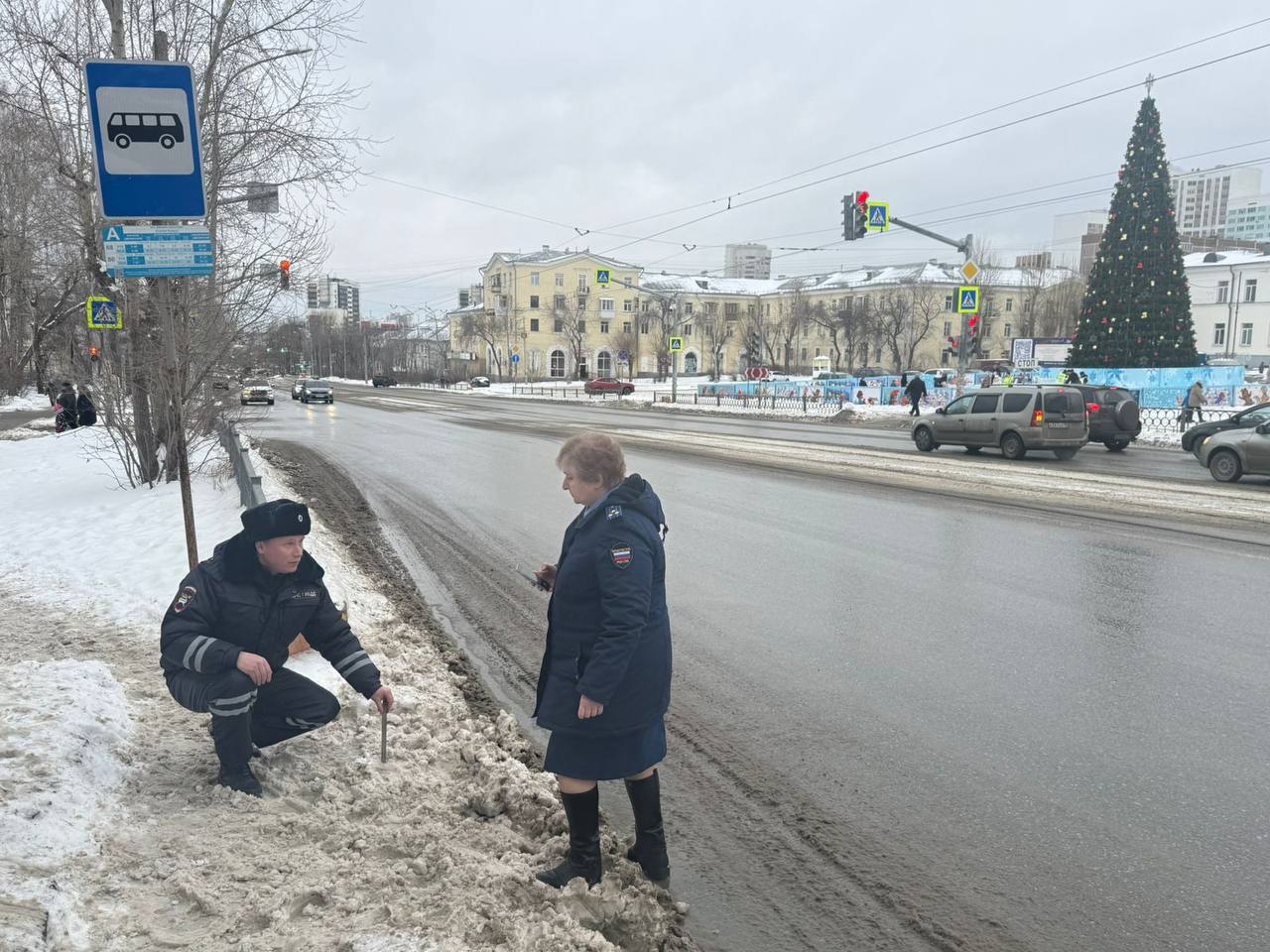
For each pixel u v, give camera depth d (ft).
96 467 47.16
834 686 18.16
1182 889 11.14
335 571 25.91
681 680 18.54
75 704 13.91
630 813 13.34
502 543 32.48
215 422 43.93
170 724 14.46
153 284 33.04
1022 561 28.73
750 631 21.79
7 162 47.73
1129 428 68.64
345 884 10.07
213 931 9.11
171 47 35.96
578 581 10.19
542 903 10.04
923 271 306.96
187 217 16.46
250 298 38.40
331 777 12.87
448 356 382.01
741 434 82.69
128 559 26.48
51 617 20.92
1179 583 25.82
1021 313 266.98
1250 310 262.67
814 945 10.16
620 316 354.13
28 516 35.04
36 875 9.49
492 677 19.04
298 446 70.23
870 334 282.77
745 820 13.01
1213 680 18.21
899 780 14.16
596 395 202.49
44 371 123.75
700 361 358.23
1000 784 13.97
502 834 11.76
